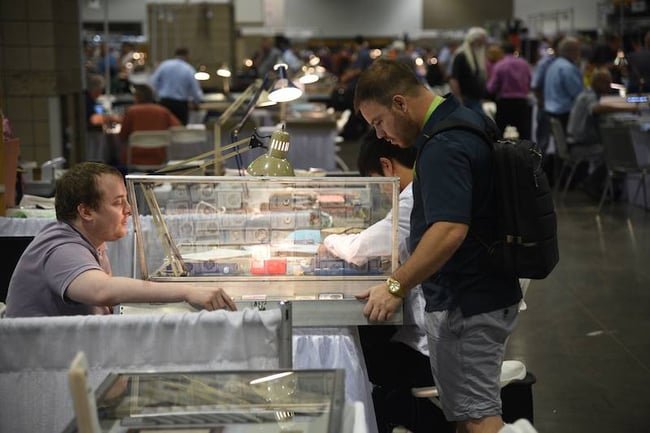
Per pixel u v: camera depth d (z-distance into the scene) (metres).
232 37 16.42
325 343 2.76
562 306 5.87
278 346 2.16
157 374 1.89
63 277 2.58
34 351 2.14
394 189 2.93
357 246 2.93
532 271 2.59
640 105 9.41
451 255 2.53
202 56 16.27
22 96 8.64
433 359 2.76
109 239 2.78
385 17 27.38
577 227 8.43
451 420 2.76
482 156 2.56
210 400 1.86
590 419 4.04
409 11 27.27
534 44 17.05
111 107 11.95
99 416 1.76
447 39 24.98
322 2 27.56
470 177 2.53
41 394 2.16
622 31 12.02
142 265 2.93
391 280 2.67
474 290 2.65
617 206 9.48
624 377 4.59
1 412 2.16
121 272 3.62
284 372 1.87
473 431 2.71
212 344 2.16
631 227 8.38
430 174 2.53
